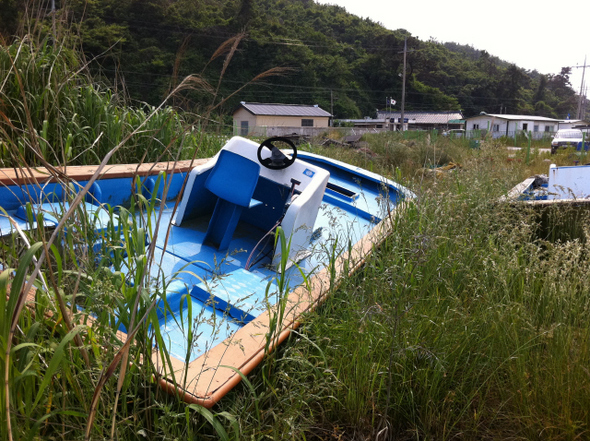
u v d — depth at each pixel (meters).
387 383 2.66
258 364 2.33
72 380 1.76
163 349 1.86
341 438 2.47
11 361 1.55
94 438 1.67
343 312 2.94
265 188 3.99
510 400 2.70
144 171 4.05
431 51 122.75
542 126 67.75
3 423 1.42
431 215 4.20
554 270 3.09
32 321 1.98
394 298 2.84
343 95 81.12
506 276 3.38
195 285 2.78
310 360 2.68
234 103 55.06
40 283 1.75
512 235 3.76
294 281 3.27
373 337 2.75
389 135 24.39
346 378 2.60
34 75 4.55
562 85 157.62
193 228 3.76
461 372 2.82
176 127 5.75
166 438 1.80
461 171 6.51
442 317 2.99
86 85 5.14
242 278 3.00
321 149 12.58
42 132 3.49
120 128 5.07
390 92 94.56
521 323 2.92
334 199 5.29
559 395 2.55
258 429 2.03
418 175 9.09
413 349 2.64
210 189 3.48
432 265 3.46
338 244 3.75
